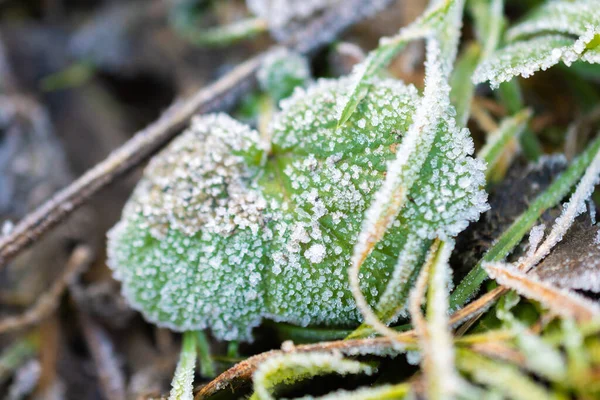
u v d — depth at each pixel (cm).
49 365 15
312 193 14
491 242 14
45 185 17
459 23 14
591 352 12
